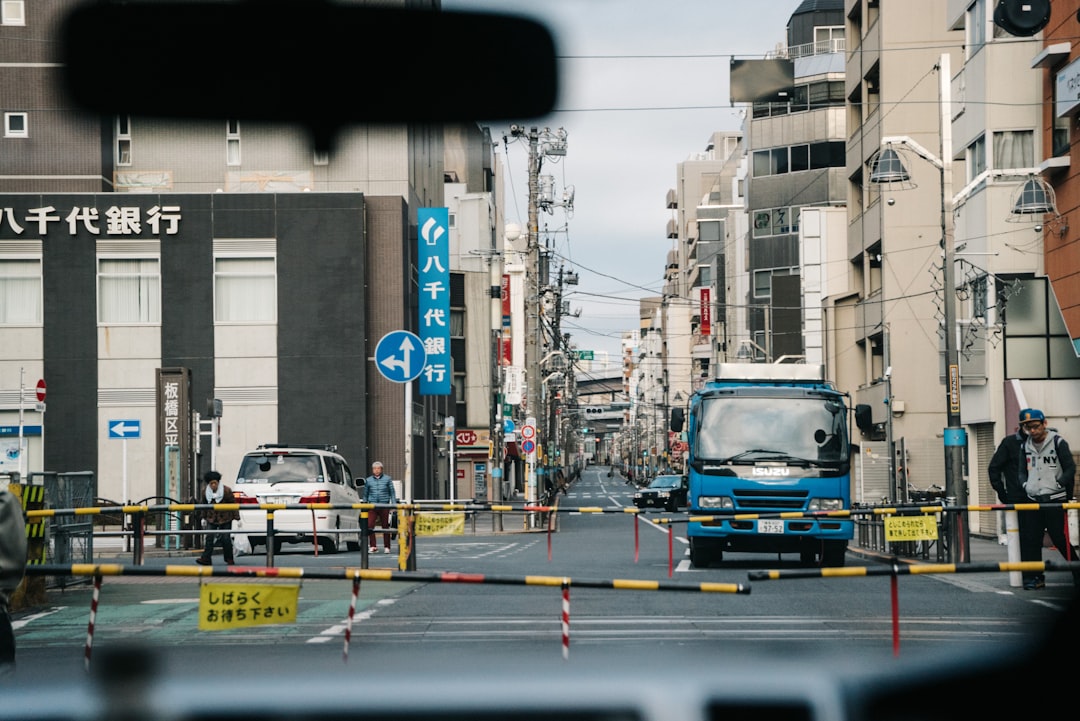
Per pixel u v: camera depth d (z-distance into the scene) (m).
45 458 55.00
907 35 58.84
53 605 19.53
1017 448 20.34
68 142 55.84
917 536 22.41
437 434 71.69
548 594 20.38
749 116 90.50
